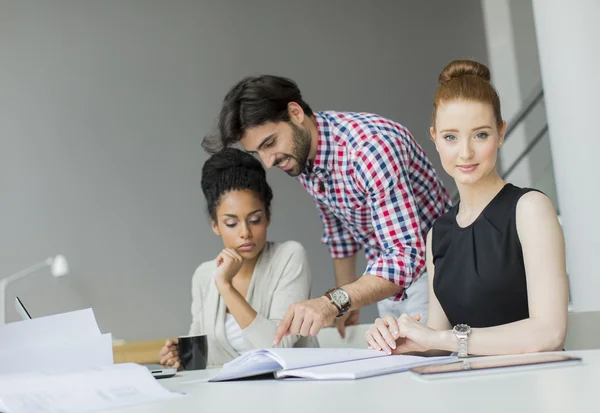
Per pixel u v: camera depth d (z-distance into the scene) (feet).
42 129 17.38
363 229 6.96
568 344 5.47
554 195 12.43
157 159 17.79
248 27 18.57
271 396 2.66
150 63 18.01
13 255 16.94
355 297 5.52
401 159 6.13
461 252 4.40
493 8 19.17
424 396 2.37
